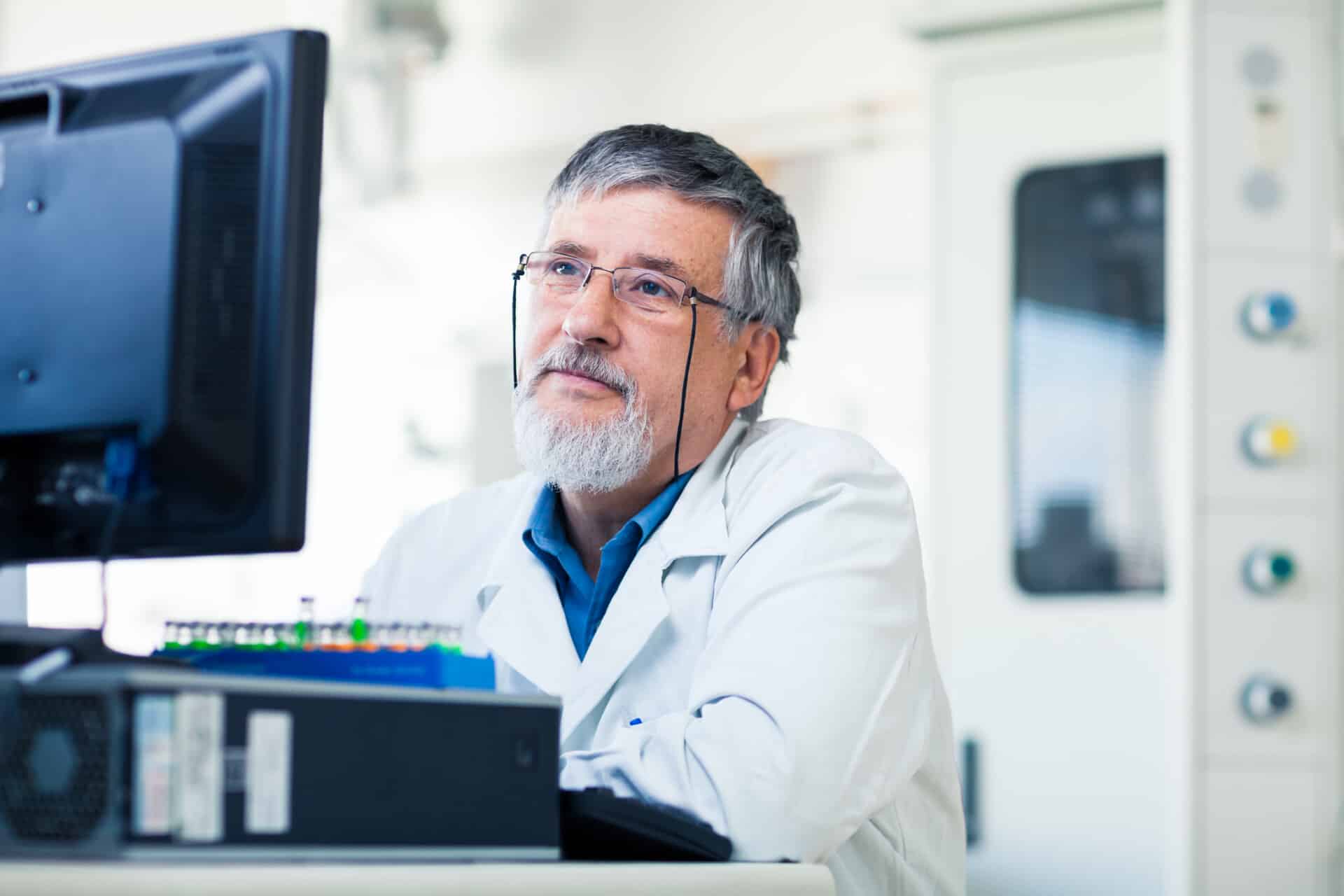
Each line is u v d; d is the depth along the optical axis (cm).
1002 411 321
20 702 88
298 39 112
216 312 109
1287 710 244
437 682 109
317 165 112
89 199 112
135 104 113
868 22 525
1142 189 317
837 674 133
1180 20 254
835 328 599
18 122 116
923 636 153
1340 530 249
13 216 114
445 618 182
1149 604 308
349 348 663
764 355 179
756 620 139
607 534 171
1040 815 308
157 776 85
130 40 614
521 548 171
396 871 91
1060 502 316
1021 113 324
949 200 327
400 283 631
